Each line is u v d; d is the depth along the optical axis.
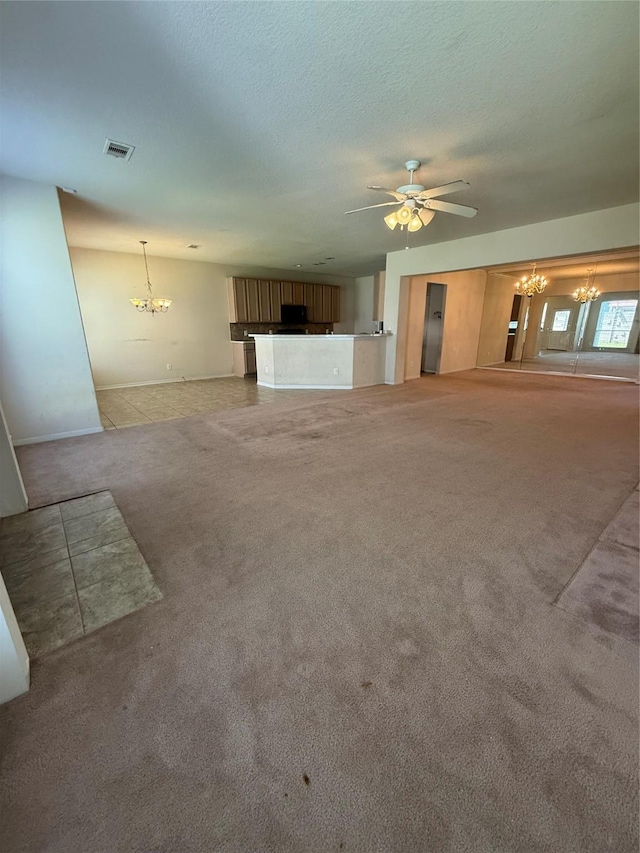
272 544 2.02
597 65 1.85
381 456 3.28
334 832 0.90
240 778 1.00
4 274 3.42
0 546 2.02
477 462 3.13
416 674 1.28
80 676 1.29
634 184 3.40
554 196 3.72
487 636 1.42
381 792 0.97
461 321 8.66
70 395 3.91
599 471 2.94
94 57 1.78
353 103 2.17
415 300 7.45
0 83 1.96
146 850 0.87
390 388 6.69
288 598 1.63
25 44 1.68
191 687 1.25
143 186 3.46
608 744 1.07
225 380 7.77
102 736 1.10
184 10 1.51
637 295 9.01
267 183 3.39
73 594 1.67
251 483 2.76
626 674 1.27
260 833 0.90
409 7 1.50
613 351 9.51
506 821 0.91
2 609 1.14
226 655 1.36
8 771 1.02
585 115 2.29
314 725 1.13
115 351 6.92
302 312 9.02
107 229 5.03
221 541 2.05
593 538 2.04
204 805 0.95
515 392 6.25
